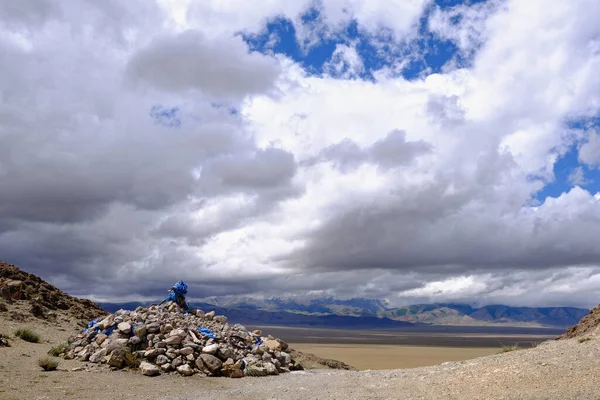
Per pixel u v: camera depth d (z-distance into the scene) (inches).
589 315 1104.8
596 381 557.9
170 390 807.7
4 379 776.9
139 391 777.6
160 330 1083.9
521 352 845.8
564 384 567.2
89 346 1061.1
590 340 842.8
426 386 661.3
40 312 1675.7
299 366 1226.0
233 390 786.8
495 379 636.7
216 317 1366.9
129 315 1176.2
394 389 670.5
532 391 550.0
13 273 1989.4
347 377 853.2
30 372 856.9
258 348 1156.5
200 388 852.6
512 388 581.6
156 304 1366.9
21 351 1075.3
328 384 775.7
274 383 856.9
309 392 709.3
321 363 1540.4
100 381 836.6
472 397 563.2
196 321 1230.9
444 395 593.9
